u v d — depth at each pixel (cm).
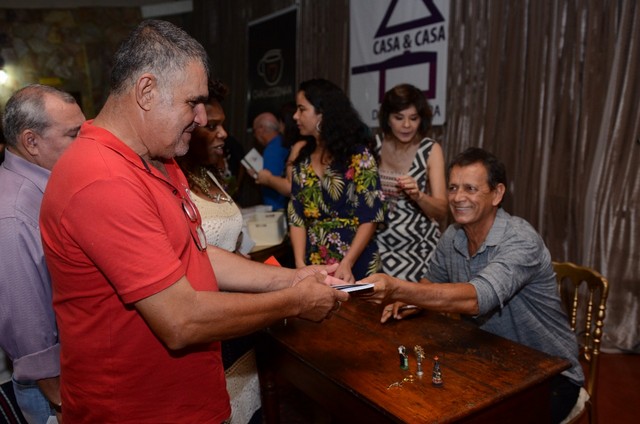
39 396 129
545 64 309
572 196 304
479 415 112
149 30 90
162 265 84
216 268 135
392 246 241
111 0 699
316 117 207
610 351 287
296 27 545
